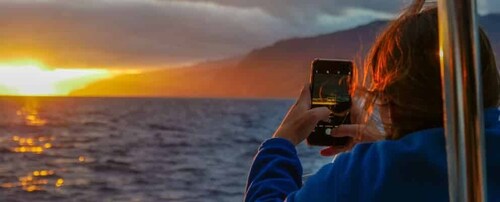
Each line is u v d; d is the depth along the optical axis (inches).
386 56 40.7
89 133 553.3
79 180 406.6
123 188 387.2
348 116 48.4
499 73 40.9
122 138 543.2
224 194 354.6
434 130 38.9
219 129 444.8
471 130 30.4
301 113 49.1
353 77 47.9
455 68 30.1
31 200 361.4
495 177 37.9
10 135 512.1
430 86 38.5
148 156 470.9
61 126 563.2
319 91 49.6
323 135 48.5
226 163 388.2
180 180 387.2
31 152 463.2
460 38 30.0
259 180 44.4
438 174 37.5
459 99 30.2
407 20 40.7
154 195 370.6
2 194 370.0
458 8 29.9
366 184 38.7
